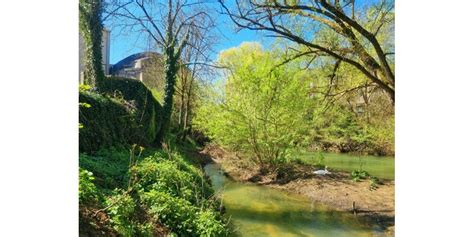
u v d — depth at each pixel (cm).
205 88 1562
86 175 496
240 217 882
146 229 498
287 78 1245
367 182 1215
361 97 1459
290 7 805
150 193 603
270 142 1348
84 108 844
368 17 952
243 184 1287
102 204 483
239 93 1340
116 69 1905
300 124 1337
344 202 1020
